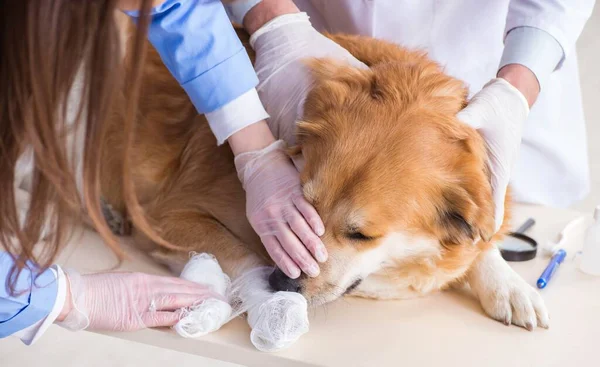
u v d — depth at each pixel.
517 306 1.73
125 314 1.56
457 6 2.38
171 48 1.59
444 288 1.92
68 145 1.45
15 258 1.31
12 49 1.02
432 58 2.46
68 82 1.07
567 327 1.73
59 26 1.01
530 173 2.76
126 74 1.43
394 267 1.81
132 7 1.22
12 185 1.19
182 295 1.62
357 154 1.67
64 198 1.14
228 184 1.97
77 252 1.90
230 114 1.68
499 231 1.94
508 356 1.59
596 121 4.53
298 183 1.69
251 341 1.55
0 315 1.45
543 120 2.69
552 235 2.20
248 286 1.72
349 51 1.97
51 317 1.50
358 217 1.66
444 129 1.71
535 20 2.05
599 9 6.15
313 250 1.62
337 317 1.72
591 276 1.97
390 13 2.36
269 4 1.94
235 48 1.65
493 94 1.82
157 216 2.04
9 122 1.13
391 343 1.62
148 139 2.10
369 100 1.74
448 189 1.72
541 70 1.98
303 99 1.80
